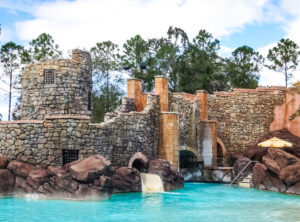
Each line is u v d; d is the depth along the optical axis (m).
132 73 45.25
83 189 18.69
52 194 18.95
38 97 24.42
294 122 35.81
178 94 31.61
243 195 22.25
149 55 46.19
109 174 19.77
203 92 34.31
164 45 45.62
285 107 36.53
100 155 21.70
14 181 19.95
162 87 28.12
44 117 22.70
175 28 45.94
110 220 14.41
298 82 35.97
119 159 23.52
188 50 45.75
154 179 23.72
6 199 18.91
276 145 27.42
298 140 33.25
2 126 21.73
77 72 24.80
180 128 30.22
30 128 21.36
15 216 14.95
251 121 36.81
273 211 16.84
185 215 15.68
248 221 14.63
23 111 24.84
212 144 33.00
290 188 22.78
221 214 16.02
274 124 36.69
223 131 36.25
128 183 21.91
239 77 47.81
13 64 38.62
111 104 43.03
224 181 30.59
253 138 36.59
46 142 21.20
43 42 39.56
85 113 24.89
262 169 25.59
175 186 24.70
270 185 24.56
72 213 15.60
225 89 46.97
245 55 49.59
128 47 46.22
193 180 32.25
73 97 24.41
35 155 21.11
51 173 19.45
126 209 16.73
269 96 37.00
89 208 16.72
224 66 48.41
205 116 34.19
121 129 23.94
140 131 25.61
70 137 21.23
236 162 30.05
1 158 20.39
